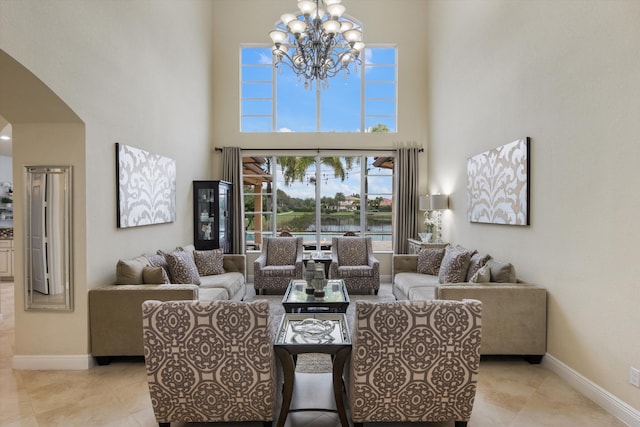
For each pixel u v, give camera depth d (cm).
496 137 410
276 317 449
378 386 205
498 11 403
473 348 200
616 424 233
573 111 283
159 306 201
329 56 412
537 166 331
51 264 316
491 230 425
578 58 277
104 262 343
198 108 610
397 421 215
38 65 259
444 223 600
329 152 693
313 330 245
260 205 714
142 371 312
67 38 289
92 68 321
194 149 592
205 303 202
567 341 292
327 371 307
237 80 689
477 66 459
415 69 688
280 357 216
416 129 689
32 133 315
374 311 198
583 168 272
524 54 351
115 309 318
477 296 320
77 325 318
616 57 241
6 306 502
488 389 278
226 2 688
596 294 260
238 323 201
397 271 533
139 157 402
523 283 343
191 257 462
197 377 205
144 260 383
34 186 315
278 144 691
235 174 677
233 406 212
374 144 691
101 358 323
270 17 687
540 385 285
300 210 713
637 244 226
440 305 199
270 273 561
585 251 271
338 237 618
